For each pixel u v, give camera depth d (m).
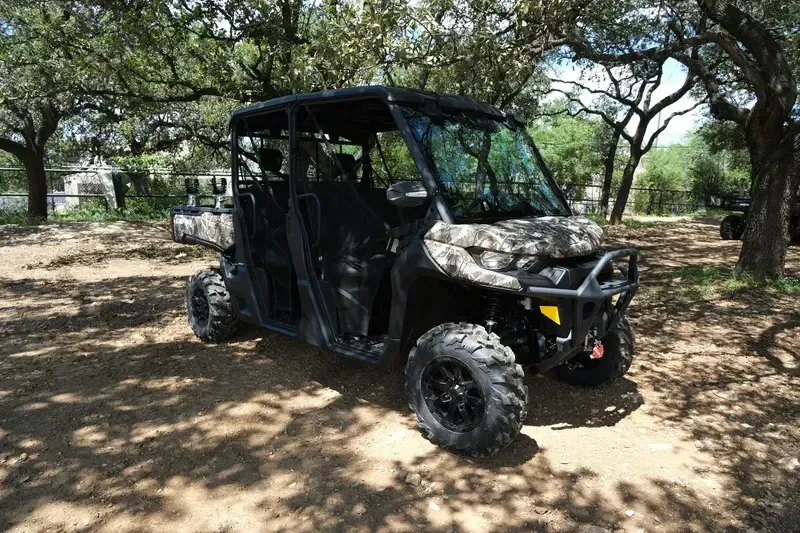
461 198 3.71
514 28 7.03
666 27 12.09
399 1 6.09
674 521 2.88
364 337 4.24
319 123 4.70
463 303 3.88
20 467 3.30
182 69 12.61
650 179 32.78
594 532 2.77
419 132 3.78
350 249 4.28
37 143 16.30
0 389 4.40
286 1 10.24
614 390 4.50
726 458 3.50
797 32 10.45
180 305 7.11
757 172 8.77
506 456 3.49
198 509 2.94
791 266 10.33
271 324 4.79
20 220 15.34
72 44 10.60
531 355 3.67
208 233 5.54
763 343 5.65
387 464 3.38
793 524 2.86
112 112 17.08
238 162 5.04
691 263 10.90
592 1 7.23
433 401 3.53
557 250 3.37
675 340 5.79
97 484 3.14
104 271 9.53
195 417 3.96
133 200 19.25
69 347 5.41
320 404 4.20
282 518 2.88
